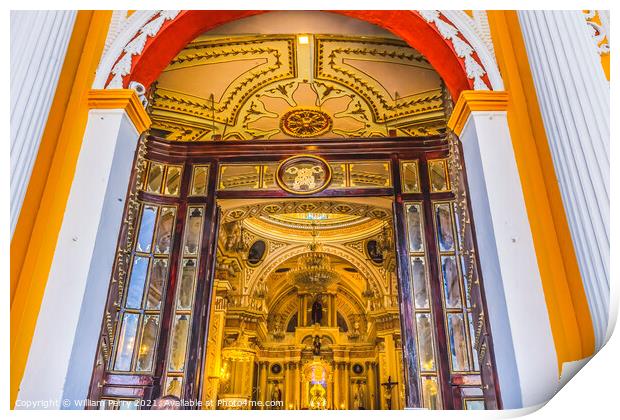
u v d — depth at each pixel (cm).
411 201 553
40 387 308
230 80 692
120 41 426
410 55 650
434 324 491
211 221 555
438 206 547
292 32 620
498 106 387
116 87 406
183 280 528
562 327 303
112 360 480
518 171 362
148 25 439
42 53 317
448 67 450
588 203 261
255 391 1741
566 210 284
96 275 354
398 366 1382
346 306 1928
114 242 381
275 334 1862
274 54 660
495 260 342
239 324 1477
